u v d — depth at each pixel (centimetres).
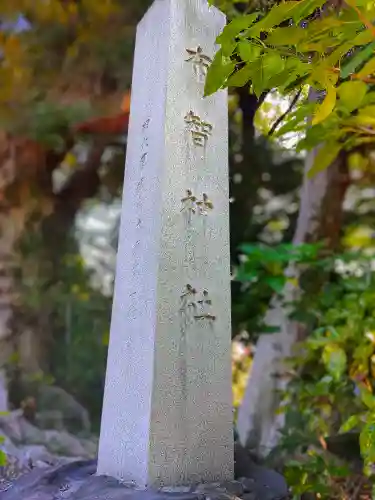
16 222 507
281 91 164
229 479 190
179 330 190
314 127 198
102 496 168
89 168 515
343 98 122
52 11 418
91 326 519
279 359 327
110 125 456
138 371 191
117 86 438
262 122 262
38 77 441
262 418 324
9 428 377
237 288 347
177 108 203
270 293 330
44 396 470
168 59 204
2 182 487
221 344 199
